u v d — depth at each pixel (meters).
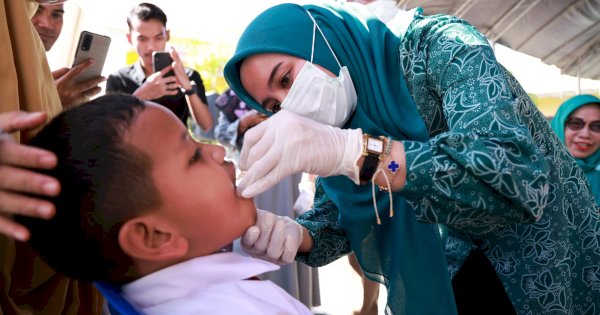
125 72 3.19
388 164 1.14
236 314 0.92
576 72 8.77
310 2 1.54
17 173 0.76
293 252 1.30
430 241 1.43
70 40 3.93
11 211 0.78
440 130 1.38
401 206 1.44
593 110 3.69
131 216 0.92
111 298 0.88
